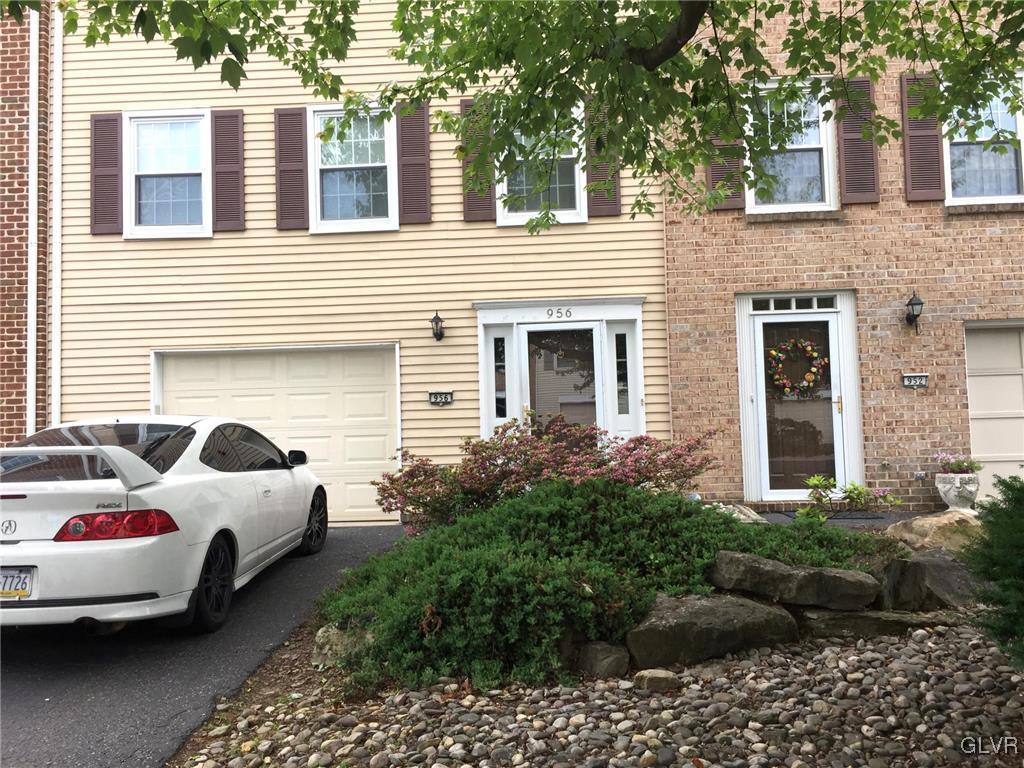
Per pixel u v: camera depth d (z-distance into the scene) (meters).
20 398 8.95
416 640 3.98
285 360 9.16
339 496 9.06
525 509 4.86
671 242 8.84
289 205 9.12
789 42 5.05
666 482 5.66
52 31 9.20
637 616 4.13
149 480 4.49
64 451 4.14
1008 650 3.08
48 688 4.13
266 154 9.20
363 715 3.60
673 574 4.50
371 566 5.27
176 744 3.49
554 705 3.54
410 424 8.97
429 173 9.10
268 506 5.96
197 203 9.24
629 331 9.04
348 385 9.16
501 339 9.14
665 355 8.88
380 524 8.98
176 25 3.65
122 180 9.15
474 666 3.83
